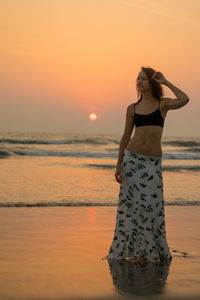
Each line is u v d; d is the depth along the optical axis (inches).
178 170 762.2
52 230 228.7
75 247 187.2
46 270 145.1
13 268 147.0
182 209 322.3
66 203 337.7
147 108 164.4
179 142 1849.2
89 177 577.6
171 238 212.4
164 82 162.2
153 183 164.1
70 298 112.7
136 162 165.0
